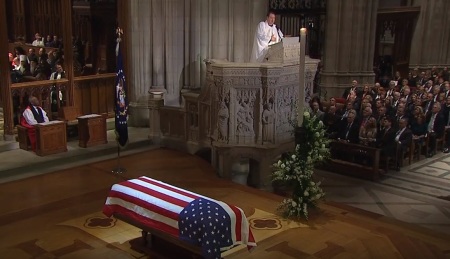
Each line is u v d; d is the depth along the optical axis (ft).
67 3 40.29
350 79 59.47
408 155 42.16
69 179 32.40
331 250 23.35
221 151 33.58
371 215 29.45
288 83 33.81
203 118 36.94
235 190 31.32
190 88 43.39
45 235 24.26
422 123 43.96
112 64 49.98
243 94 33.01
